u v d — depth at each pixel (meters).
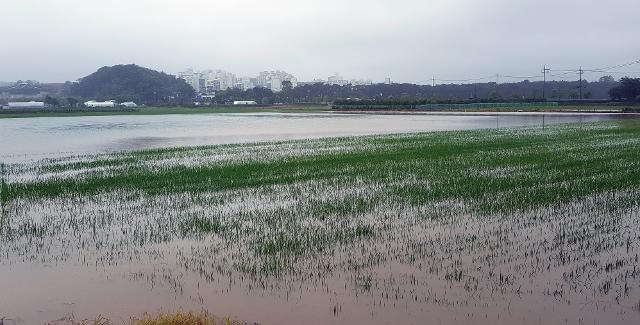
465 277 9.36
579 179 19.34
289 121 78.38
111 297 8.69
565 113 86.75
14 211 15.26
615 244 11.25
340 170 22.88
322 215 14.20
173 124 71.81
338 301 8.39
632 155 26.94
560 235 11.96
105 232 12.77
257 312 8.02
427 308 8.10
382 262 10.19
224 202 16.25
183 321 7.32
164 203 16.19
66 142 42.38
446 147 32.62
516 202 15.41
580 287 8.88
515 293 8.64
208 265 10.18
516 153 28.64
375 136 43.78
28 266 10.29
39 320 7.84
